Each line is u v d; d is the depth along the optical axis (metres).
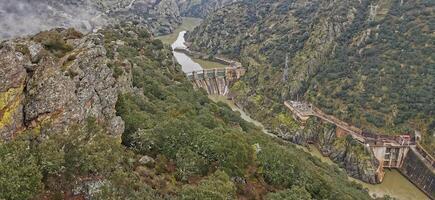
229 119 128.25
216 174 62.03
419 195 148.38
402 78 187.75
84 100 55.75
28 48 53.19
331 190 81.38
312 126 187.75
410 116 171.75
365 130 172.75
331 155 172.88
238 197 64.56
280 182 74.69
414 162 158.38
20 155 41.38
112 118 63.47
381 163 162.62
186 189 53.62
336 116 187.50
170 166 64.56
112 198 43.44
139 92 96.06
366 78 196.25
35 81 50.25
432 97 172.88
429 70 184.62
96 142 48.75
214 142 69.38
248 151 75.38
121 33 178.88
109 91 65.50
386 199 127.62
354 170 161.75
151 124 71.50
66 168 43.91
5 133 45.09
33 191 39.06
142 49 170.88
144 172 57.91
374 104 182.38
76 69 56.56
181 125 71.00
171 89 124.94
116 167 49.34
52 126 48.44
